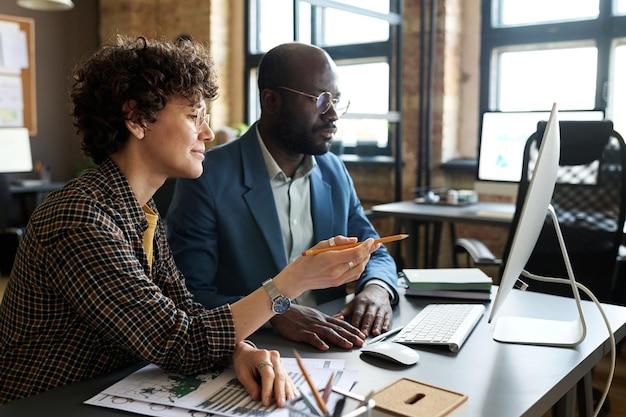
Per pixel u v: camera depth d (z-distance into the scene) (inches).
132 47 45.5
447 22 179.3
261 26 220.8
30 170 216.1
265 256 67.0
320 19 204.2
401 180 184.2
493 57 181.2
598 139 98.8
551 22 169.0
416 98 185.6
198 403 39.8
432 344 50.6
